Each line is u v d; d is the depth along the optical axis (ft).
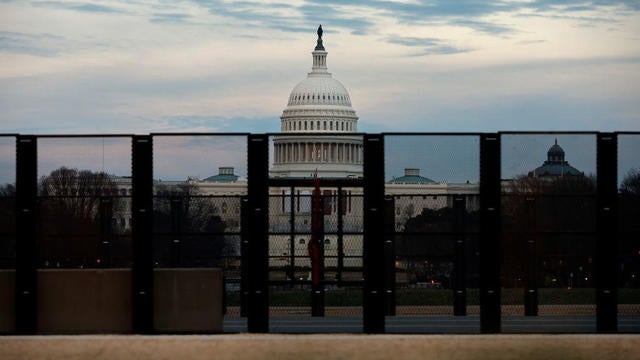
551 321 82.17
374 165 76.89
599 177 77.71
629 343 74.28
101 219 80.79
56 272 78.23
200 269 78.13
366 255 77.05
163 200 85.97
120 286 78.54
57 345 73.97
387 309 83.41
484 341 74.23
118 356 73.92
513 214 79.20
